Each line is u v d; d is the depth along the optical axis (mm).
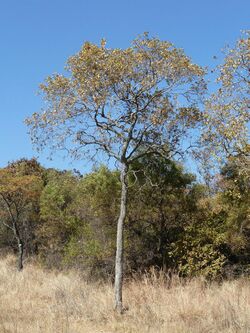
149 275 17031
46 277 19344
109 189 18250
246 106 11859
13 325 10836
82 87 13203
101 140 13992
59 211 23547
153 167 17766
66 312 12547
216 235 16812
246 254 17016
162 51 13242
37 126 13781
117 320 11828
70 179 24875
